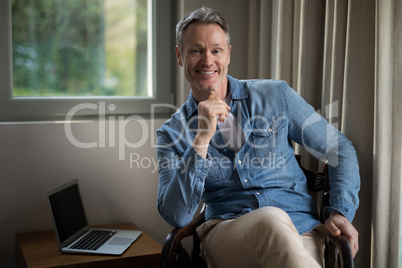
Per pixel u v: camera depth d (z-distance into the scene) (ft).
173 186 5.06
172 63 8.11
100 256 6.04
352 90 5.39
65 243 6.31
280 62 6.52
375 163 5.16
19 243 6.59
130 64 8.00
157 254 6.17
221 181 5.39
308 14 5.95
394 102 5.08
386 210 5.19
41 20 7.38
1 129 6.91
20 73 7.30
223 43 5.30
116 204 7.61
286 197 5.25
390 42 5.04
